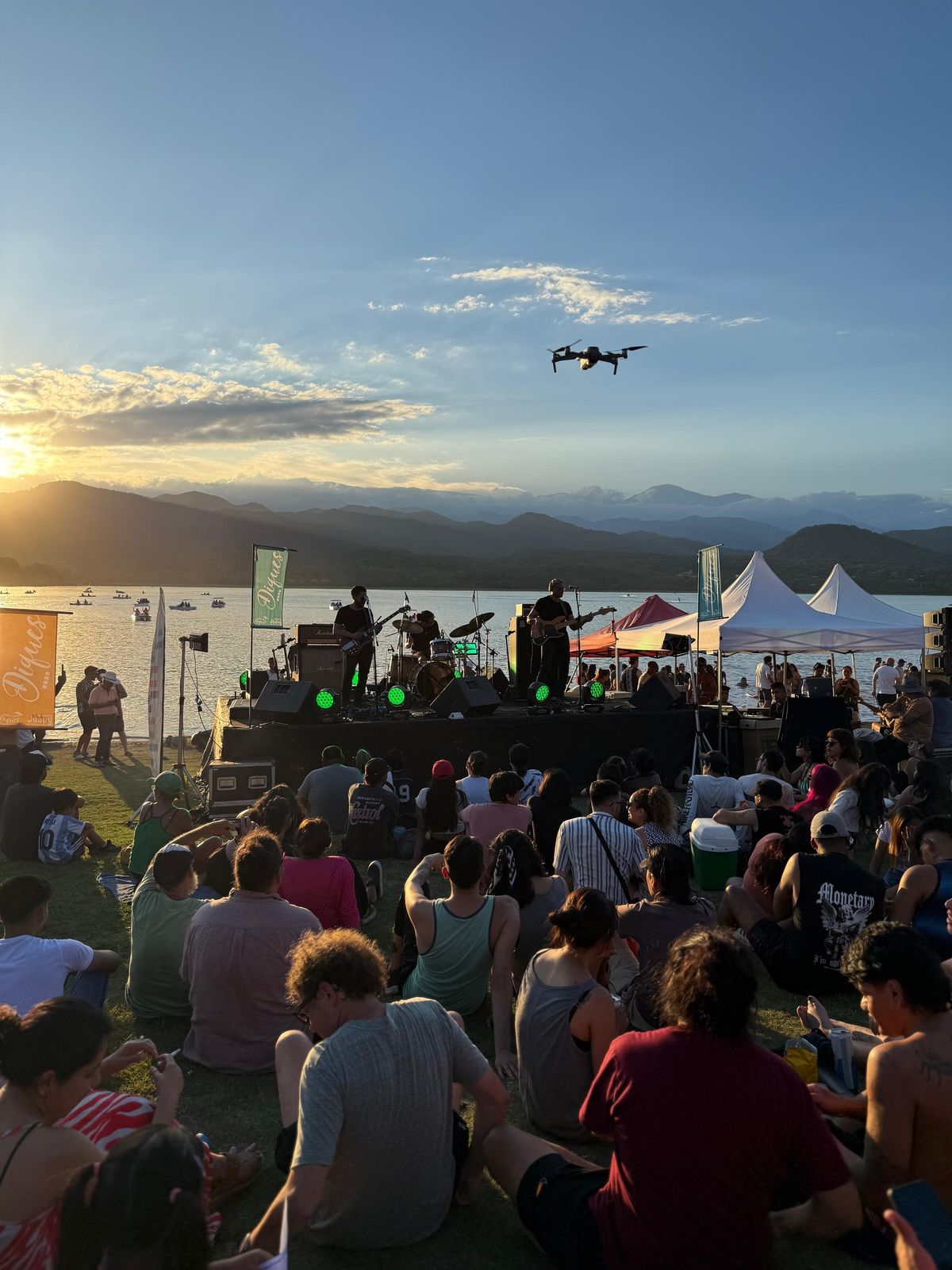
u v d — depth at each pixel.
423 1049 3.07
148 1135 1.99
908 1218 2.31
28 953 4.35
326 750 10.48
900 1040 2.96
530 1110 4.08
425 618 16.31
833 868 5.53
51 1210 2.50
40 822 9.27
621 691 21.06
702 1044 2.66
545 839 7.38
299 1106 3.19
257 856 4.76
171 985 5.48
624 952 4.75
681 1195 2.57
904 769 11.19
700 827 7.98
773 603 18.69
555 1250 2.94
